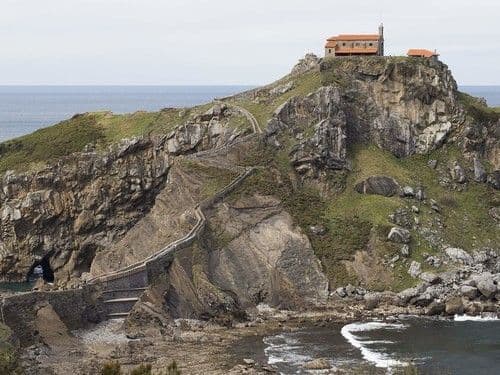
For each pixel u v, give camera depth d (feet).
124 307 554.05
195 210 638.12
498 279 621.31
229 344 509.76
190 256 594.24
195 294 570.87
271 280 614.75
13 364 391.86
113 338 513.45
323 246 654.53
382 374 446.19
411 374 436.35
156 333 526.98
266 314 587.68
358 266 642.63
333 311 597.52
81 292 535.19
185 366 458.91
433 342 520.83
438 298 611.88
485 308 598.34
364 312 594.65
